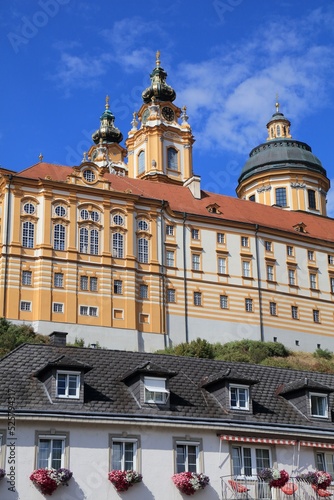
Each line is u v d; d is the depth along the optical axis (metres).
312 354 107.00
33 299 91.12
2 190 94.25
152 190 109.75
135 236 99.69
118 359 45.62
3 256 91.19
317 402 46.00
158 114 132.38
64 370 40.53
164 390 42.12
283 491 40.28
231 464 41.06
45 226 93.94
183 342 96.31
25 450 37.41
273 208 122.50
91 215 97.31
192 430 40.94
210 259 104.94
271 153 136.25
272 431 42.41
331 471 43.53
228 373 44.19
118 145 148.50
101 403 40.81
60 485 37.22
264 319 106.06
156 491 39.06
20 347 44.06
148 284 98.62
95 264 95.25
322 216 130.38
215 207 109.50
